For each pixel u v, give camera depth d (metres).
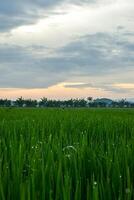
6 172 5.41
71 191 5.08
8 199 4.73
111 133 12.07
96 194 4.27
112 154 6.71
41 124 14.88
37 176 5.28
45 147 7.47
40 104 171.50
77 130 12.34
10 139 9.52
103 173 6.01
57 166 5.76
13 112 32.81
